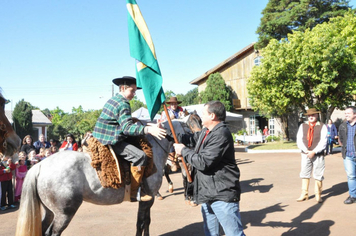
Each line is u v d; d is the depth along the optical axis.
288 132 26.12
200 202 3.23
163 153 4.52
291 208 6.10
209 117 3.27
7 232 5.19
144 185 4.07
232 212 3.09
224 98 27.03
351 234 4.55
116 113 3.75
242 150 20.73
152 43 4.03
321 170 6.42
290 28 24.66
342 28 18.84
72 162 3.63
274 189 8.03
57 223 3.52
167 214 6.03
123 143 3.85
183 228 5.15
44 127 35.19
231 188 3.11
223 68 29.14
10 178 6.98
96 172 3.74
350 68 16.28
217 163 3.07
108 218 5.82
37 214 3.47
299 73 16.41
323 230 4.77
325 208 5.98
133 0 4.07
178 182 9.80
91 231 5.07
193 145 4.51
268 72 17.39
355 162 6.27
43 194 3.47
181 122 5.22
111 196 3.83
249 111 28.02
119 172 3.72
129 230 5.11
